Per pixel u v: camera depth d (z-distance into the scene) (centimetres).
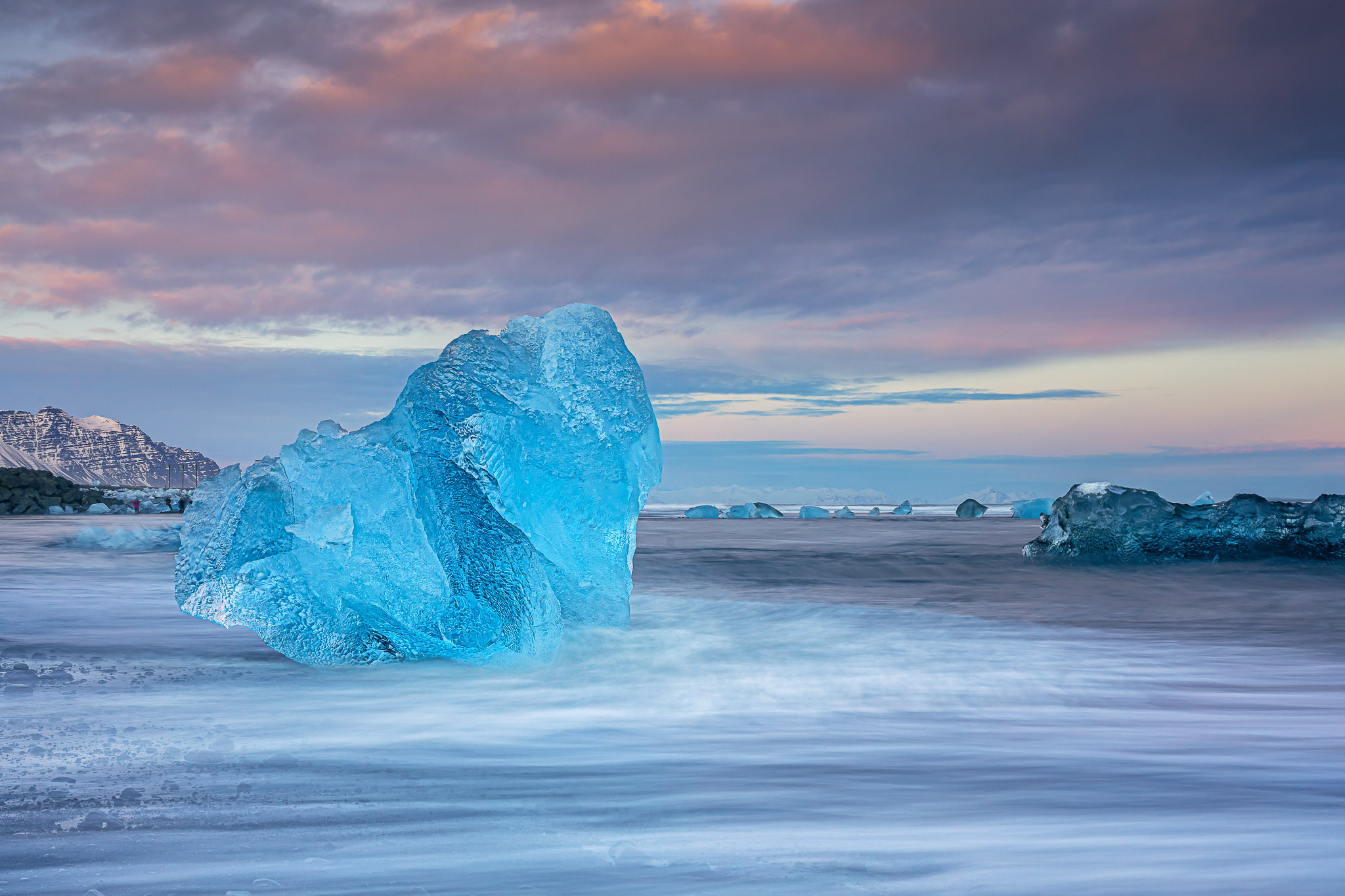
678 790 229
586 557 491
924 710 342
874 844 179
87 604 684
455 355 476
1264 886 149
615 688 387
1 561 1094
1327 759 264
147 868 168
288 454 468
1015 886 151
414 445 462
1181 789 228
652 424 505
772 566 990
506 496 449
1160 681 400
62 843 185
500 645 443
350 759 266
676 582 839
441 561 447
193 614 458
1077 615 624
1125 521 1048
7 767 256
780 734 302
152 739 291
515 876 161
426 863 170
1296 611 651
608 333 507
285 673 428
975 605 673
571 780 241
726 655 460
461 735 299
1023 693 378
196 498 466
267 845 183
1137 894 146
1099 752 273
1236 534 1028
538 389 481
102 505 3488
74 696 368
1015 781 237
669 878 158
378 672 432
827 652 471
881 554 1151
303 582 454
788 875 160
